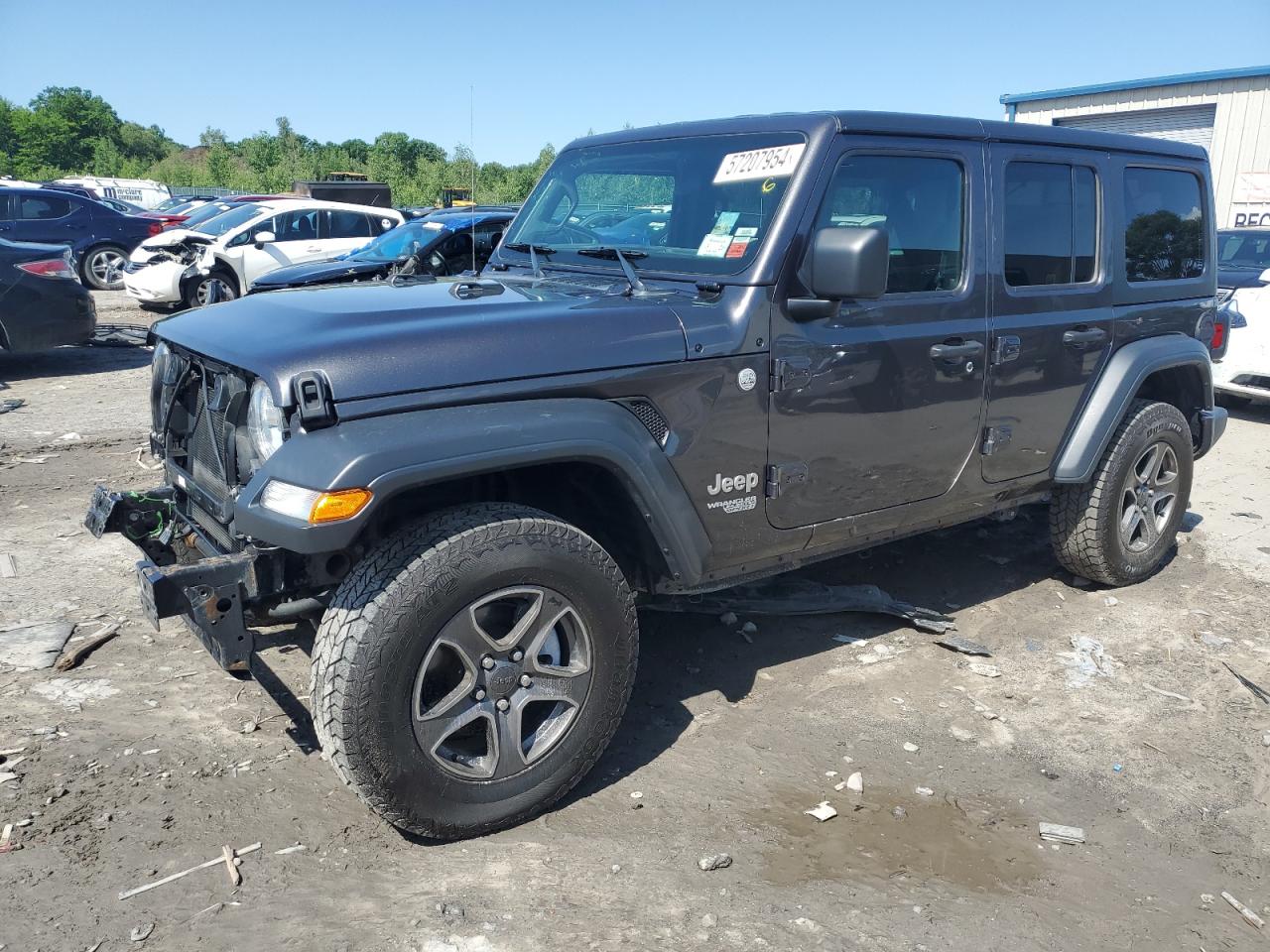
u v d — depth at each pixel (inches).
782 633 170.1
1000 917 103.2
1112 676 157.8
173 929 96.8
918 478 148.9
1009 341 153.1
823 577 194.2
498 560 105.4
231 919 98.5
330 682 100.4
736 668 157.1
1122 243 174.2
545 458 107.3
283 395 99.0
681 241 137.2
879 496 144.9
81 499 229.6
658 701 146.6
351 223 602.5
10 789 118.0
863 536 148.3
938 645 167.3
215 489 119.7
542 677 113.0
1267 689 154.6
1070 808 123.3
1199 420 200.7
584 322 115.0
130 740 130.3
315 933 97.1
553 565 109.4
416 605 101.2
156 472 252.5
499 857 110.0
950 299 145.5
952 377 146.9
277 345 104.9
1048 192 160.6
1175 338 185.6
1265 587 195.5
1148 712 147.0
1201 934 102.1
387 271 390.3
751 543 132.8
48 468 254.4
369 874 106.3
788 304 127.3
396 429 100.6
